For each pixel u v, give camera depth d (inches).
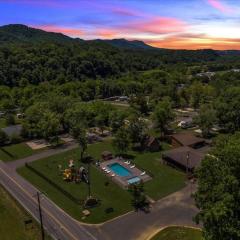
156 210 2906.0
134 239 2502.5
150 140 4443.9
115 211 2891.2
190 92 7406.5
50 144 4793.3
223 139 2391.7
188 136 4623.5
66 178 3513.8
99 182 3474.4
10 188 3403.1
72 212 2893.7
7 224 2741.1
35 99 6392.7
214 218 1774.1
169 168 3799.2
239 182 1887.3
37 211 2930.6
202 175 2043.6
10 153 4458.7
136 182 3250.5
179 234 2536.9
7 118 5944.9
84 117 5221.5
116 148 4276.6
